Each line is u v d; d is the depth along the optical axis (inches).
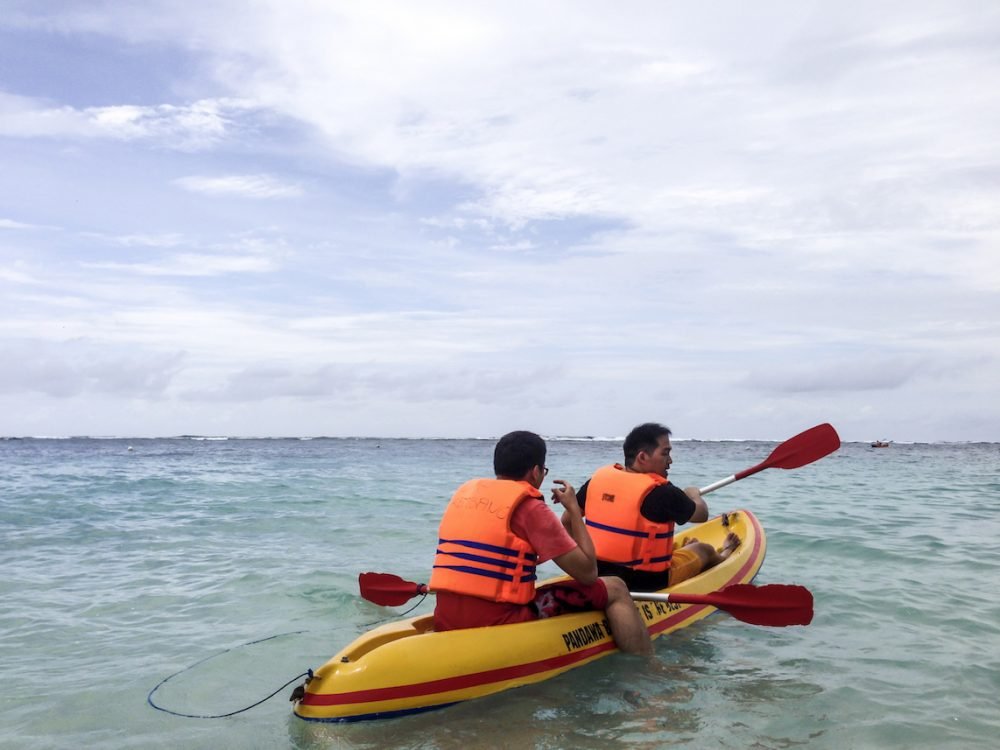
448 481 657.0
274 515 401.1
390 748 118.4
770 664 158.2
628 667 156.4
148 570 252.8
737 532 261.1
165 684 148.6
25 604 208.7
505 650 143.3
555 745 118.1
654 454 186.7
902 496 511.2
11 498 484.4
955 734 122.5
